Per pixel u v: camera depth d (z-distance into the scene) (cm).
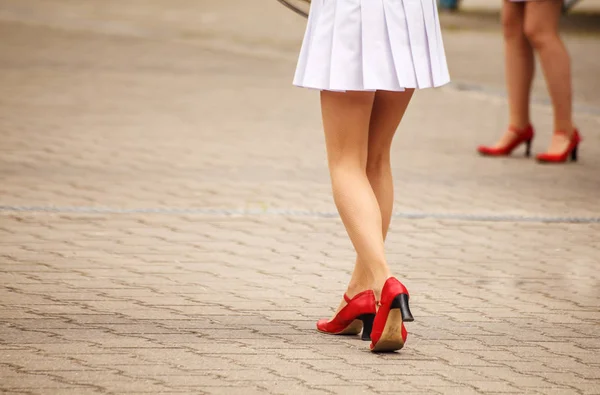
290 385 736
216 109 2191
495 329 896
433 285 1041
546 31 1711
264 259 1127
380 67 775
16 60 2816
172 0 5006
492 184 1556
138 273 1051
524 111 1777
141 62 2873
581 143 1917
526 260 1151
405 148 1833
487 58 3155
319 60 787
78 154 1694
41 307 922
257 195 1441
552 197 1478
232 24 3941
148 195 1420
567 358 816
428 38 797
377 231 798
